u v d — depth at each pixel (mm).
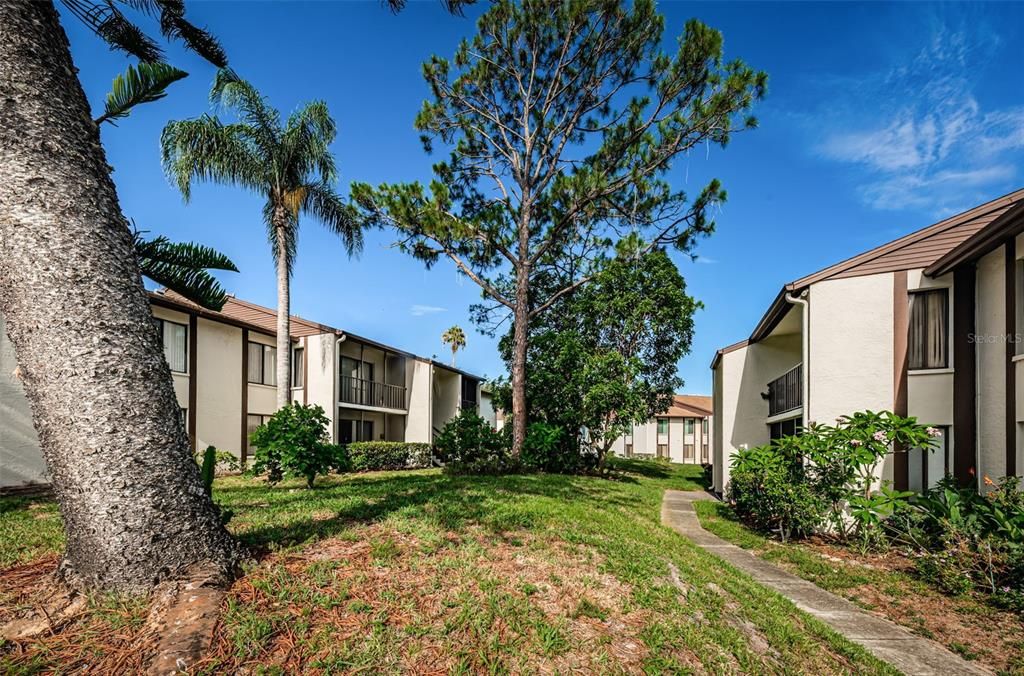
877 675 3926
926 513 7684
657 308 20812
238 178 16422
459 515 6238
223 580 3410
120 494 3146
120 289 3303
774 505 8914
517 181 17859
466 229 16031
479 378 30328
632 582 4547
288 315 17062
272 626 3049
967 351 8734
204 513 3541
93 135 3430
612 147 16125
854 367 9547
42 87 3211
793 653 3945
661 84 14758
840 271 9844
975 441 8594
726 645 3707
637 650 3447
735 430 15219
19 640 2785
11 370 11273
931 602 5809
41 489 11430
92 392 3131
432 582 3941
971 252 8070
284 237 17125
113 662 2635
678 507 12727
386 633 3180
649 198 16172
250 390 18375
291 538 4648
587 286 21000
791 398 12602
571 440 18188
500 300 17844
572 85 16297
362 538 4816
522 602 3814
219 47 7184
